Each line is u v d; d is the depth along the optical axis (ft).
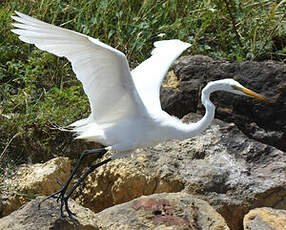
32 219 26.61
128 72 25.58
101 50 24.61
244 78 40.65
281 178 33.96
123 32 47.55
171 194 30.58
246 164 35.01
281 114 39.75
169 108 40.88
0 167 36.65
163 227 28.14
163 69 32.24
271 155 35.55
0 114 39.19
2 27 46.75
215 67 41.32
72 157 39.29
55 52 25.29
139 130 29.19
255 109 39.93
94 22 47.03
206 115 30.35
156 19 48.11
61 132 39.63
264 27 50.52
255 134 39.73
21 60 46.11
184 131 30.07
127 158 34.94
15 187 34.60
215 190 33.47
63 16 49.37
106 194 35.32
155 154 35.19
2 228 25.94
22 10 48.16
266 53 49.14
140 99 27.78
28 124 39.32
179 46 33.73
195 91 40.88
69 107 41.16
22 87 44.01
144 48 48.65
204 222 28.84
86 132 29.50
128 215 28.99
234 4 50.47
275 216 30.53
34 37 24.54
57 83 45.52
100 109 28.04
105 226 28.37
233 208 32.89
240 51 48.65
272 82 40.22
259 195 33.09
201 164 34.73
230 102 40.09
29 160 38.19
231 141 36.24
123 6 50.19
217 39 51.08
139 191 33.99
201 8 51.96
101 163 29.58
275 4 48.34
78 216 27.40
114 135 29.27
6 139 38.55
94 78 26.35
